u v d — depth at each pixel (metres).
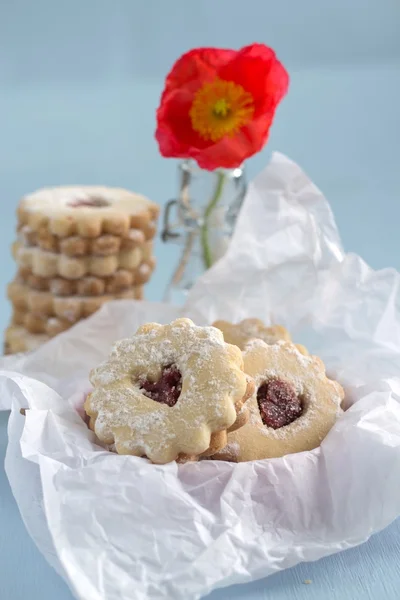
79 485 0.39
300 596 0.39
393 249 0.77
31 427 0.42
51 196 0.58
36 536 0.39
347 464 0.42
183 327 0.44
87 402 0.43
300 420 0.44
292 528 0.41
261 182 0.53
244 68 0.51
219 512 0.40
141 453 0.41
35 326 0.58
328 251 0.52
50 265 0.56
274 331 0.49
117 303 0.53
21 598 0.39
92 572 0.38
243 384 0.42
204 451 0.42
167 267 0.78
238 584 0.39
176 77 0.52
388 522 0.41
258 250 0.52
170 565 0.38
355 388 0.46
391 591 0.39
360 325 0.50
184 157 0.52
